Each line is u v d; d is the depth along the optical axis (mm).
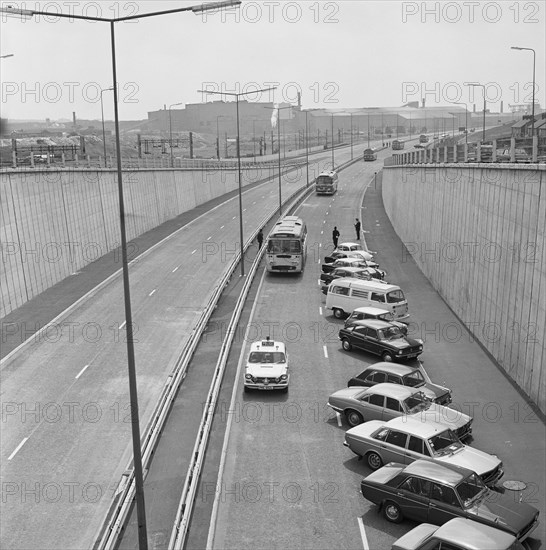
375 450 22766
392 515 19891
